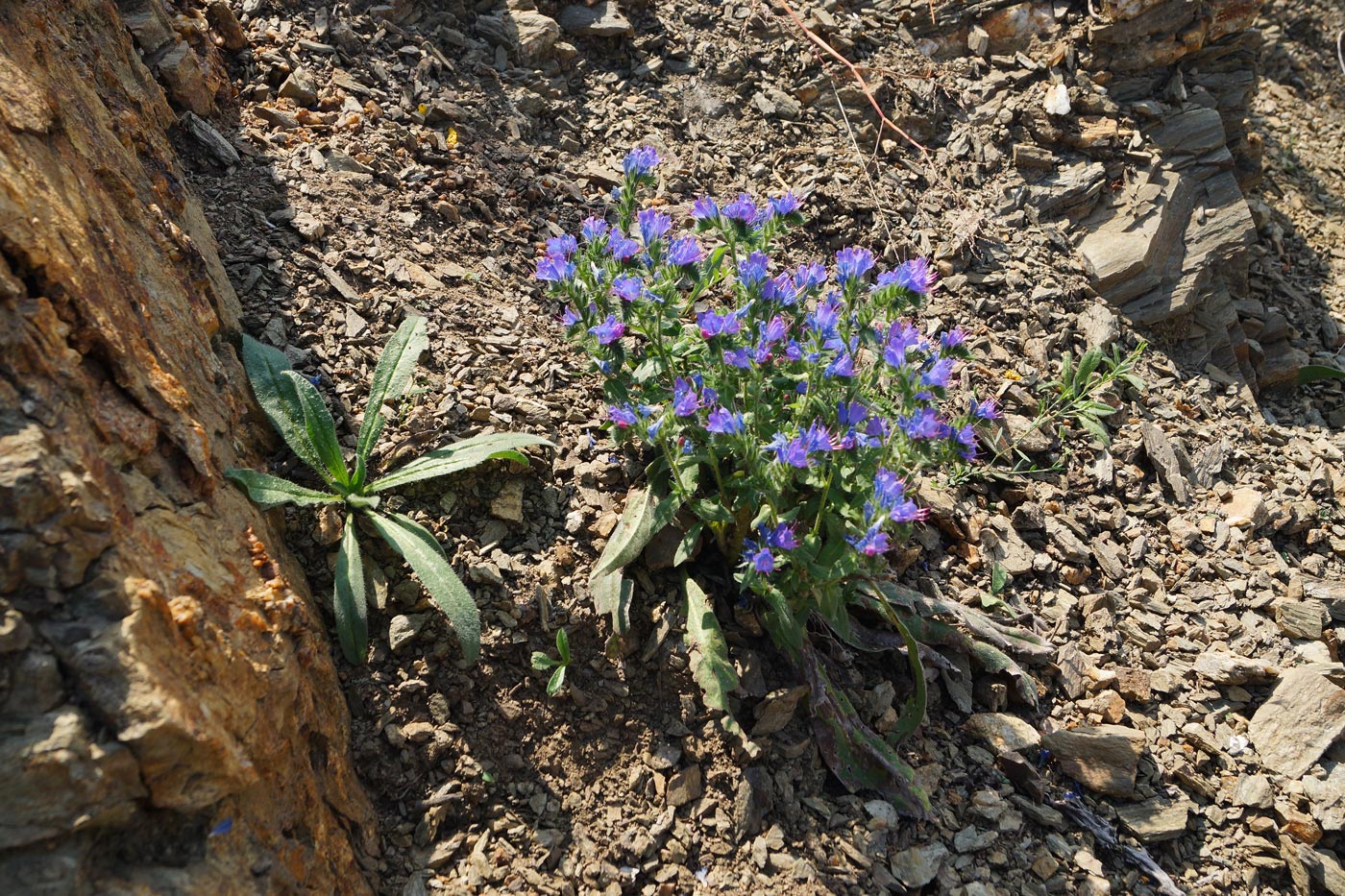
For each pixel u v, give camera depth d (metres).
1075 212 1.69
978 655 1.31
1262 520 1.48
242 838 1.07
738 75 1.67
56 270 1.08
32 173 1.11
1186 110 1.78
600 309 1.24
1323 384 1.78
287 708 1.12
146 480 1.10
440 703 1.20
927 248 1.60
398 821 1.18
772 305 1.20
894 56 1.74
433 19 1.59
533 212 1.49
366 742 1.19
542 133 1.57
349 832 1.15
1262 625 1.40
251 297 1.32
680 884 1.19
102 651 1.02
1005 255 1.62
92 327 1.09
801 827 1.22
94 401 1.08
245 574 1.13
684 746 1.23
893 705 1.28
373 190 1.43
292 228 1.36
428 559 1.21
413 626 1.21
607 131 1.59
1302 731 1.32
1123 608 1.39
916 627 1.31
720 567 1.29
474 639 1.19
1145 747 1.30
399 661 1.21
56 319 1.08
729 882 1.19
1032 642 1.33
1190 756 1.31
